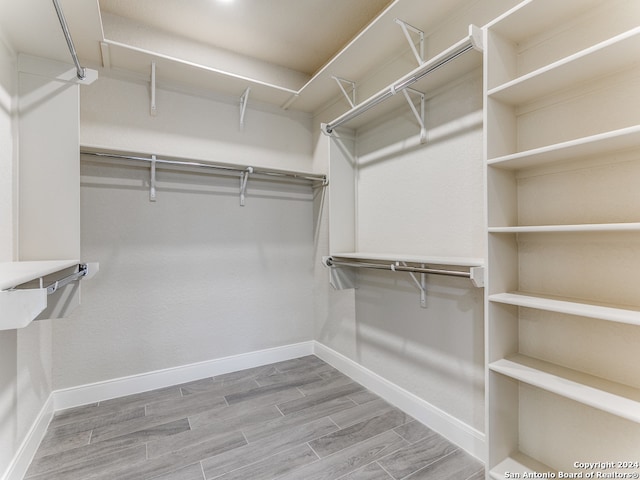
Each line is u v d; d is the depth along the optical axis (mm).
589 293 1199
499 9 1462
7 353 1337
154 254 2314
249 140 2695
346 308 2555
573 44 1229
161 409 2014
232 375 2539
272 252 2807
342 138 2385
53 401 1946
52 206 1580
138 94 2256
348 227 2406
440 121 1794
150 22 2227
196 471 1481
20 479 1412
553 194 1296
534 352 1359
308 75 2949
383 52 1998
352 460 1559
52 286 1141
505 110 1351
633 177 1095
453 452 1626
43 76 1572
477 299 1604
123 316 2207
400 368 2049
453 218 1733
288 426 1836
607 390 1065
